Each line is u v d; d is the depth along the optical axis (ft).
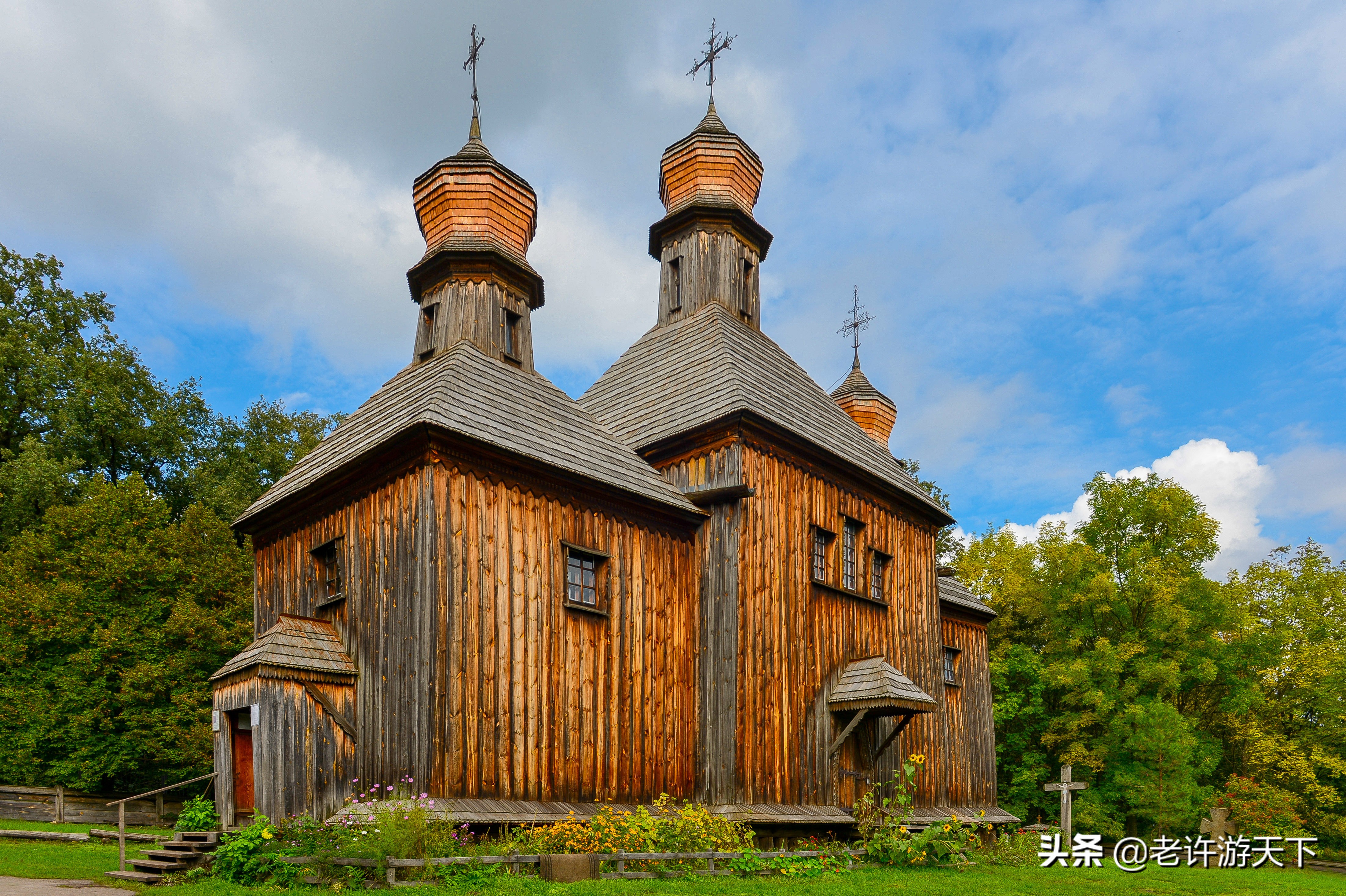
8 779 68.23
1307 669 90.58
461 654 38.37
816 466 54.75
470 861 32.71
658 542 48.55
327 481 44.29
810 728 50.14
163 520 77.05
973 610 75.36
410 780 36.70
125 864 38.37
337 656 41.27
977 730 73.61
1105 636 95.61
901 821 48.57
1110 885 43.68
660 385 57.62
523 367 53.93
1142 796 82.69
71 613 68.90
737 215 64.49
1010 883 41.45
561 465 43.29
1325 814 82.84
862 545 58.03
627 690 45.16
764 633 48.39
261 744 37.09
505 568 40.98
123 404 104.99
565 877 33.50
